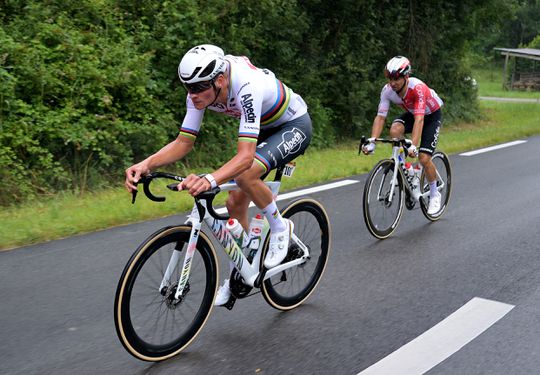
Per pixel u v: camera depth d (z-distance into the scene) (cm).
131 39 805
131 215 549
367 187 488
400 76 499
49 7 776
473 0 1515
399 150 514
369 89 1216
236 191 336
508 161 923
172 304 296
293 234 360
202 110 315
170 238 292
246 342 316
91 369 283
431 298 379
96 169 735
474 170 841
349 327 336
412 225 557
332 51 1188
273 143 329
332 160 922
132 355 284
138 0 867
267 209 328
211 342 316
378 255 466
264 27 991
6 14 766
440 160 583
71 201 621
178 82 873
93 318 340
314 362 295
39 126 678
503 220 570
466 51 1698
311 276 381
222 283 400
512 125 1547
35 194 662
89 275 407
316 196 661
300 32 1071
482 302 371
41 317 339
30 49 700
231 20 930
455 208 619
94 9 808
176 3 857
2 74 659
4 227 497
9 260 432
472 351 306
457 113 1611
